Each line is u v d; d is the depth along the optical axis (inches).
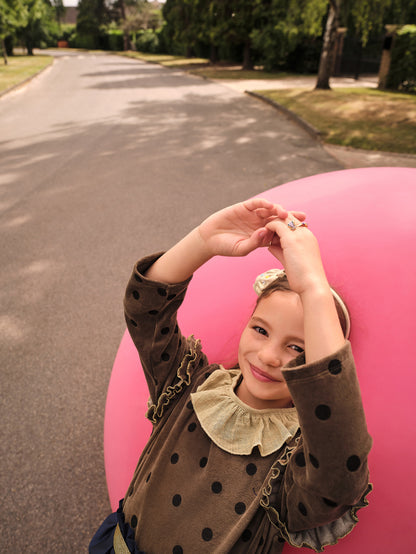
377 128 361.4
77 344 117.4
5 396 100.5
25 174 258.5
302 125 386.3
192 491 44.4
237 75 858.1
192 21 1064.8
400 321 45.3
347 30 868.6
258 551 41.9
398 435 42.0
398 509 41.3
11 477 82.4
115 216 196.5
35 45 2134.6
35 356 113.0
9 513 76.3
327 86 626.2
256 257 60.2
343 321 45.3
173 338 52.8
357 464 34.2
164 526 44.6
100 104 516.7
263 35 897.5
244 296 58.4
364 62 924.0
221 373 50.7
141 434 59.9
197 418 47.8
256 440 43.8
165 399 52.0
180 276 48.4
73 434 91.1
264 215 42.9
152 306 49.3
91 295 139.1
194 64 1141.7
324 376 34.1
